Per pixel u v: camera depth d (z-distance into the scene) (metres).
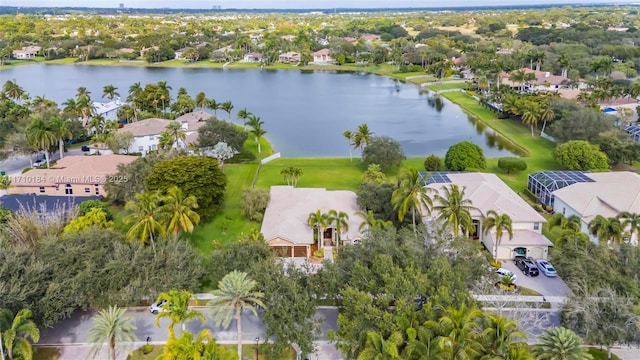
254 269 50.16
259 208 77.31
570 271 52.41
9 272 47.06
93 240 55.50
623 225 61.91
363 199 73.50
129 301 50.22
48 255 52.31
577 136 112.06
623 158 103.50
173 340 40.84
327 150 128.50
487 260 55.53
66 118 123.75
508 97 153.75
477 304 45.84
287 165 109.38
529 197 88.81
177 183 74.62
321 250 66.62
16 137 103.19
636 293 47.03
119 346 46.28
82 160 93.88
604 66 191.62
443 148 129.88
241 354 46.75
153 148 117.44
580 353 39.06
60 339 49.50
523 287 59.97
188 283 53.16
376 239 53.97
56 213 71.56
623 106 139.50
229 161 110.44
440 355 38.56
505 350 38.84
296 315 46.03
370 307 43.28
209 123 110.06
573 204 75.69
